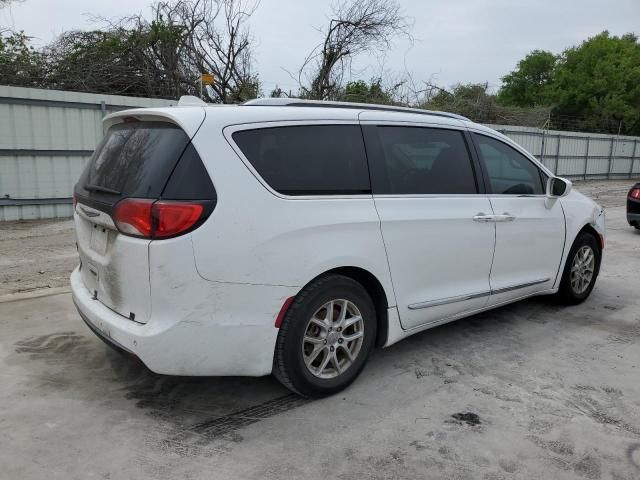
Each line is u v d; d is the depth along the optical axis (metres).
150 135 3.13
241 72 17.53
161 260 2.79
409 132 3.93
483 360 4.09
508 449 2.94
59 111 10.98
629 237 9.69
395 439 3.01
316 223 3.21
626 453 2.93
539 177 4.90
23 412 3.20
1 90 10.30
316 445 2.94
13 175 10.68
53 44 14.98
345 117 3.59
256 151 3.11
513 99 47.62
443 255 3.93
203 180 2.89
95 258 3.26
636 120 37.66
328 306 3.34
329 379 3.42
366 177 3.56
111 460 2.76
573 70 41.66
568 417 3.28
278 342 3.18
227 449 2.88
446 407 3.37
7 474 2.62
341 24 17.28
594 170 26.19
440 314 4.02
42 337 4.35
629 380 3.80
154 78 16.36
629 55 39.59
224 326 2.95
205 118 3.01
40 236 9.09
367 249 3.45
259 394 3.51
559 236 4.98
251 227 2.97
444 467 2.77
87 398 3.39
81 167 11.41
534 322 4.97
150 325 2.86
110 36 15.76
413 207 3.74
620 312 5.30
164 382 3.64
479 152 4.38
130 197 2.92
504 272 4.49
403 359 4.08
